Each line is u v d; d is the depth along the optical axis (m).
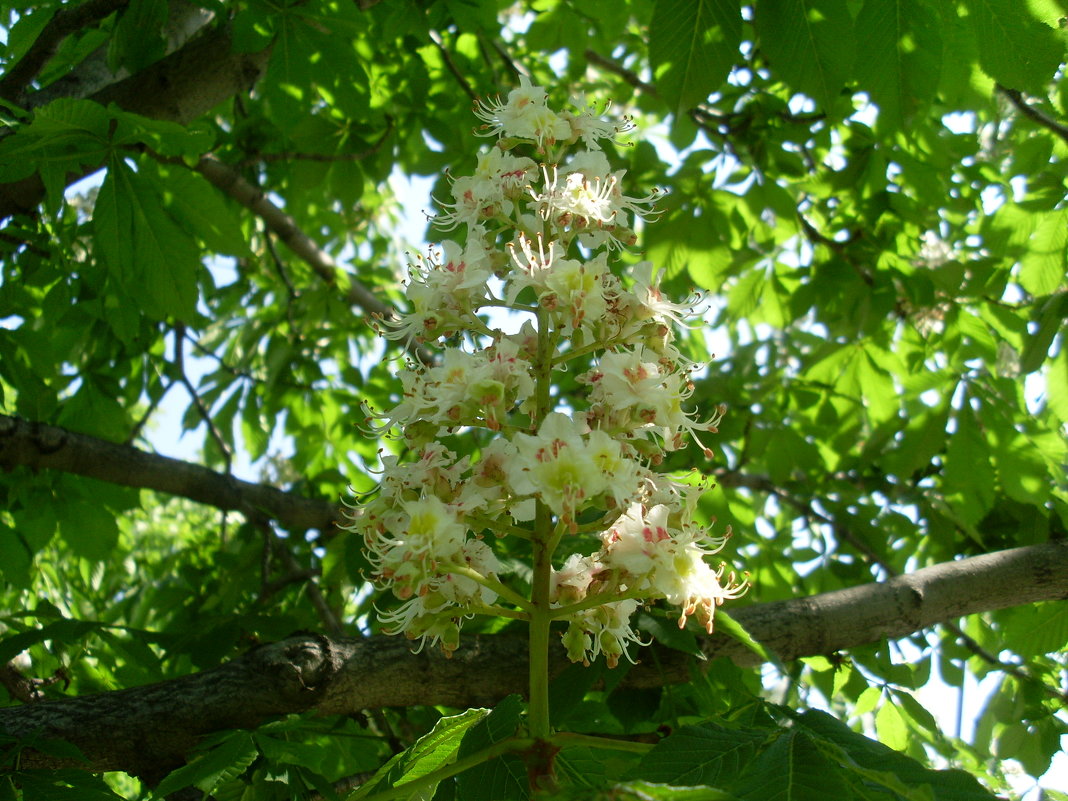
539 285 1.89
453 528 1.75
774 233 5.12
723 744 1.67
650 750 1.69
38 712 2.59
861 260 4.96
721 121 4.77
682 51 2.83
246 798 2.74
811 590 5.04
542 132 2.09
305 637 2.88
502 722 1.89
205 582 5.17
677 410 1.90
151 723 2.64
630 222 4.66
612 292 1.95
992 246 4.33
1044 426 4.60
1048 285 4.30
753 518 4.74
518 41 6.19
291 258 6.96
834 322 5.56
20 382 4.21
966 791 1.61
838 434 5.20
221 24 3.95
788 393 5.21
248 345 6.45
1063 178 4.19
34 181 3.99
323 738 3.61
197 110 4.01
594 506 1.75
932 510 4.80
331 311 6.36
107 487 4.68
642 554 1.82
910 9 2.64
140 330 5.41
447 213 2.12
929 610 3.40
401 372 1.96
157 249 3.25
